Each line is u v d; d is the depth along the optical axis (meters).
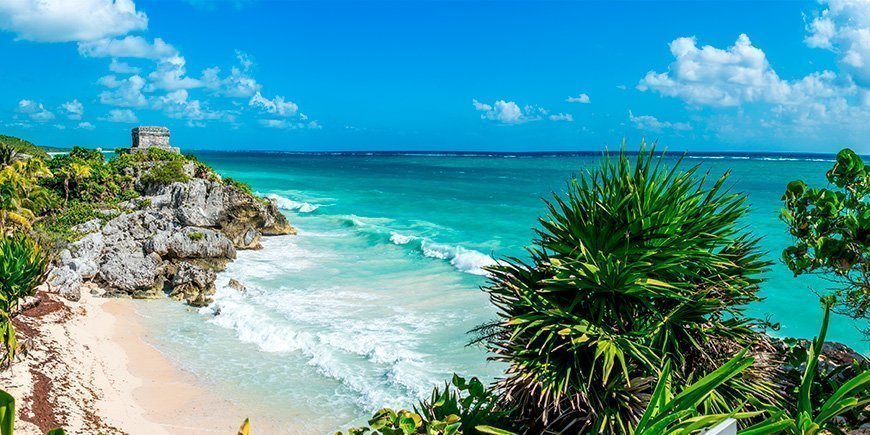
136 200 39.47
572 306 5.51
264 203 42.34
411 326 22.66
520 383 5.47
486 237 44.09
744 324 5.89
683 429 3.46
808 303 25.80
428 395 16.92
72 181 40.81
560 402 5.47
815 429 4.21
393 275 30.83
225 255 33.66
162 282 28.23
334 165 182.50
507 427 5.50
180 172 43.94
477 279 29.38
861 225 6.27
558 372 5.34
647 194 5.57
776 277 29.70
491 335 6.04
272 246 39.03
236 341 22.12
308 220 51.28
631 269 5.23
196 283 27.56
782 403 5.76
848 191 6.94
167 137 57.91
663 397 3.90
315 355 20.30
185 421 16.47
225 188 39.25
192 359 20.52
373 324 23.00
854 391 5.85
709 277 5.75
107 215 35.38
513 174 132.12
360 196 75.69
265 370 19.55
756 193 74.88
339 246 39.12
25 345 18.72
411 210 61.12
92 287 27.59
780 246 36.72
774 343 6.86
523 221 52.50
